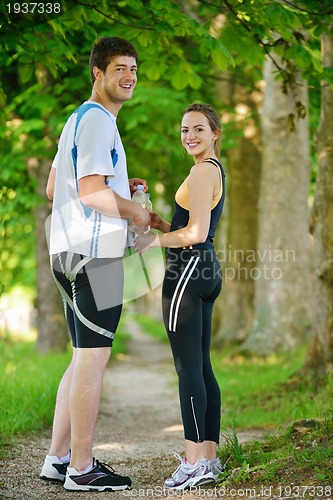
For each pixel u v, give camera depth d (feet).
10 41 38.58
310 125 76.33
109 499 21.83
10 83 67.00
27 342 112.27
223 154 95.61
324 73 39.65
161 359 107.55
